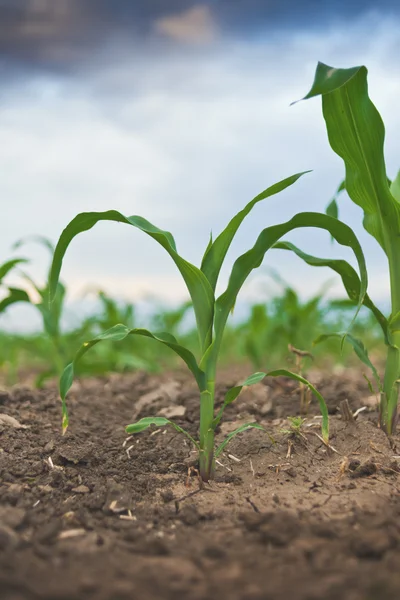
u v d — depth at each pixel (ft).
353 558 1.64
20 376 4.35
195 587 1.54
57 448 2.32
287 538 1.72
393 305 2.32
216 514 1.89
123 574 1.58
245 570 1.60
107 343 3.96
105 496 1.98
